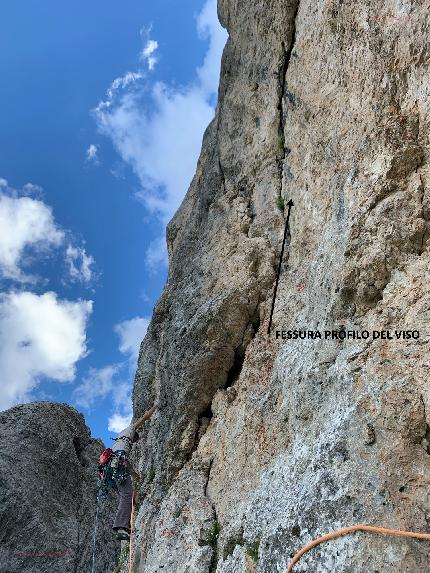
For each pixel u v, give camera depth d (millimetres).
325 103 8156
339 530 5008
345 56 7836
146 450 10602
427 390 5262
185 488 8070
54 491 15969
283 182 9453
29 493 15078
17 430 16609
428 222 6086
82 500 16531
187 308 9453
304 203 8562
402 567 4551
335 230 6934
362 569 4680
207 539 7254
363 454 5270
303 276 7914
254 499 6684
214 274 9406
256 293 8688
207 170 11867
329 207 7758
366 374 5746
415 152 6371
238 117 11094
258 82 10680
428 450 5125
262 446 7113
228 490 7488
